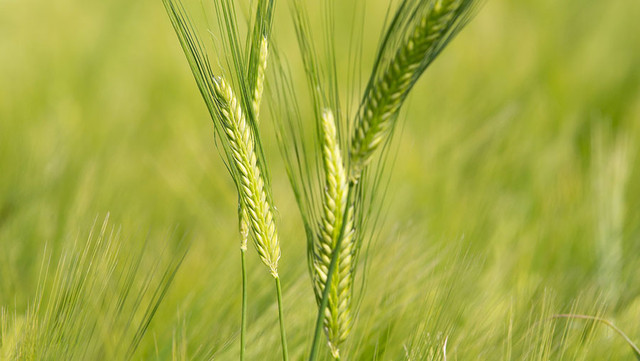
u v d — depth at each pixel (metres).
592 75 2.15
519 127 1.79
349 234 0.77
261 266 0.99
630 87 2.12
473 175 1.56
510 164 1.62
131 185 1.49
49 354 0.86
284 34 2.29
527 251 1.16
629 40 2.40
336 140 0.76
